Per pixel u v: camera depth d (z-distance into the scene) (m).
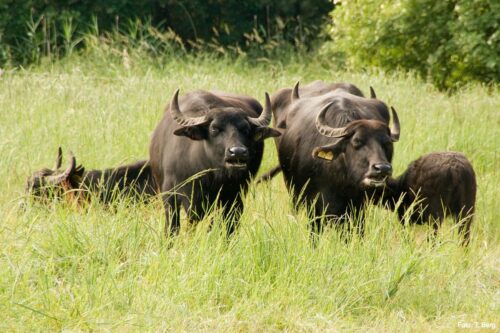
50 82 56.41
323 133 33.62
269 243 30.30
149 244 30.94
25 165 42.81
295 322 26.95
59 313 26.42
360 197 34.28
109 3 95.19
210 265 29.28
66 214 32.25
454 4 73.56
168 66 72.00
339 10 77.44
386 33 74.38
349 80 68.19
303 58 90.81
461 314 28.88
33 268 28.73
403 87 63.03
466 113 55.09
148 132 47.84
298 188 36.38
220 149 32.31
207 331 26.17
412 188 35.44
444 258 31.64
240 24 106.38
